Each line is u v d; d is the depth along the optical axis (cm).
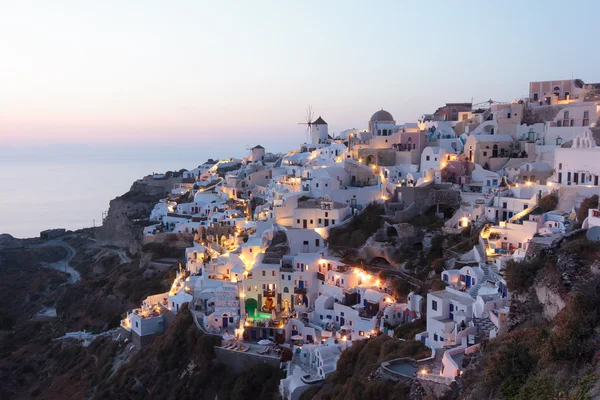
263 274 9588
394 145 13788
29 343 13400
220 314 8988
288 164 17225
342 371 6469
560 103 12431
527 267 4403
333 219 10875
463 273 7400
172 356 8781
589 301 3462
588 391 2873
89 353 11300
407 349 5903
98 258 19088
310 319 8894
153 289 12544
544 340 3544
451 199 10419
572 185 8506
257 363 7781
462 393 3941
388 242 9719
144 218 19125
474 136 11806
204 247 12462
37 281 18100
